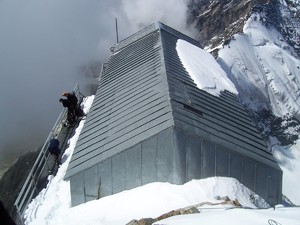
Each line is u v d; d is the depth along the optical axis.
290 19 152.25
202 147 16.91
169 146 16.78
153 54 28.36
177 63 26.23
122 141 17.94
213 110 20.52
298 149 99.44
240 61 108.62
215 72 27.62
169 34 35.03
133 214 15.71
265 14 142.62
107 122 20.92
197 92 22.12
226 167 17.31
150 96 20.88
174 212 12.30
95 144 19.36
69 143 24.69
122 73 27.73
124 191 17.64
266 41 126.88
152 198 16.28
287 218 10.09
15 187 40.75
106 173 17.73
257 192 18.16
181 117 17.77
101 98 24.86
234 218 10.08
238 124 20.62
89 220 16.14
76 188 18.20
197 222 10.01
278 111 104.69
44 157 21.39
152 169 17.23
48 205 18.44
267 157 18.77
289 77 117.00
